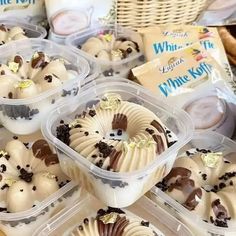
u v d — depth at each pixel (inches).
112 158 11.0
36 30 17.3
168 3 16.9
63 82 13.8
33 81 13.9
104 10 17.1
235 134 15.3
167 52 15.5
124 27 17.4
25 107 13.0
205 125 14.6
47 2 16.4
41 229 11.9
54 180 12.4
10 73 13.9
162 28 16.7
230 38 17.1
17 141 13.3
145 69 15.0
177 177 12.4
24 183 12.3
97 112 12.5
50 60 14.7
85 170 11.3
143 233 11.3
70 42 16.8
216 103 14.7
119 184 10.9
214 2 17.6
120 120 12.4
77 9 16.6
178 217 12.0
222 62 16.0
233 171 12.7
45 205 12.0
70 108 13.0
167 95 14.5
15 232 12.2
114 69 16.2
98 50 16.6
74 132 11.9
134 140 11.5
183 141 11.9
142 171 10.8
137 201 12.4
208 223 11.5
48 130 12.2
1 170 12.7
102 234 11.3
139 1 16.7
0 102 12.9
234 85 15.5
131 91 13.7
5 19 17.6
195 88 14.7
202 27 16.5
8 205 12.0
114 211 11.9
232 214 11.7
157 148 11.3
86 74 14.3
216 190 12.4
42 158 13.0
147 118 12.2
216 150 13.8
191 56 15.3
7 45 15.5
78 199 12.6
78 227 11.6
